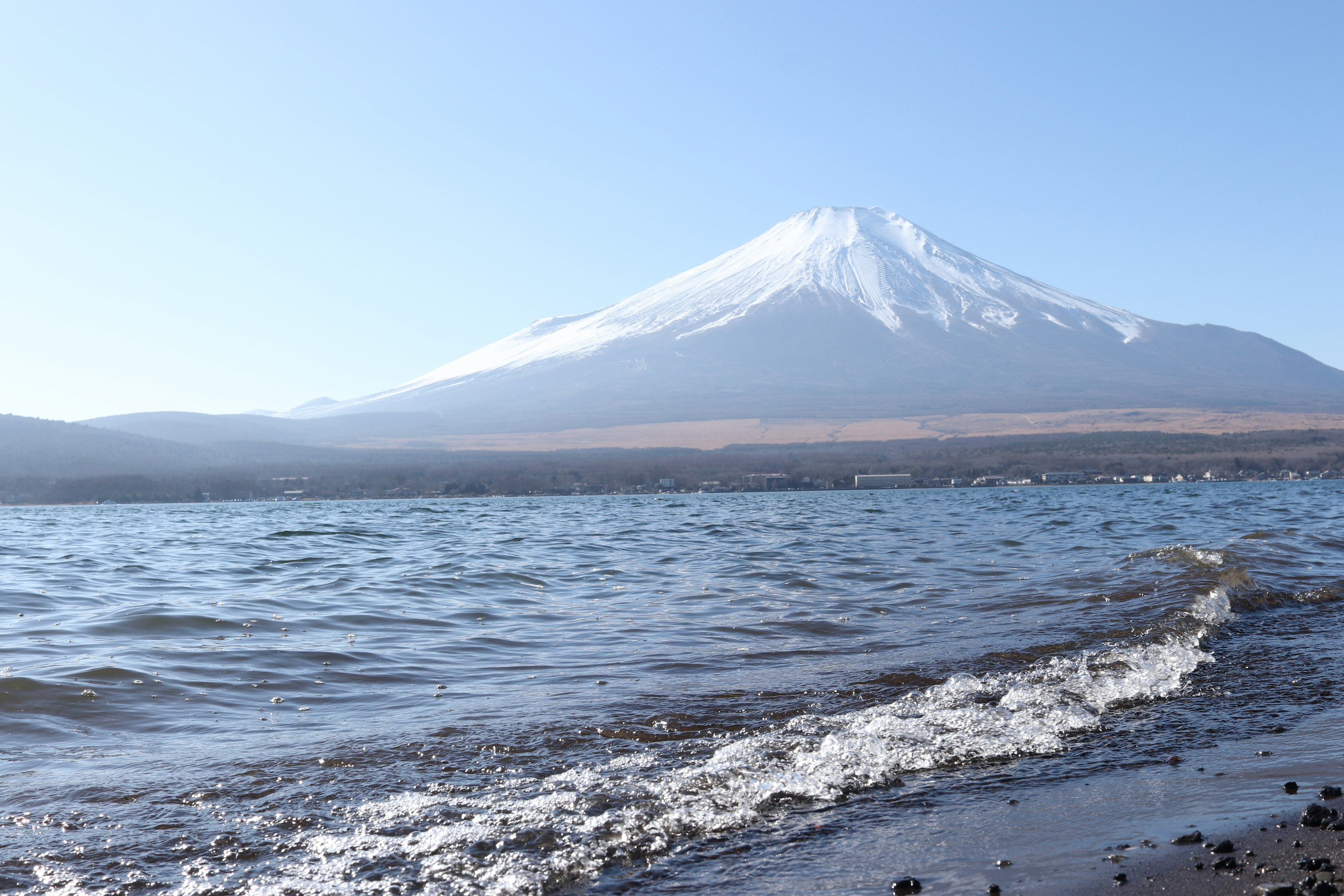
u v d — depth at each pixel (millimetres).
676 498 124250
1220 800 5250
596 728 6910
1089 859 4449
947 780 5773
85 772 5883
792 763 5996
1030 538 26750
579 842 4727
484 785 5605
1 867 4387
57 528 45469
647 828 4926
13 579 17781
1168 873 4254
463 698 8086
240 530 40781
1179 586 13766
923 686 8227
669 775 5781
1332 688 8062
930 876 4277
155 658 9508
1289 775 5680
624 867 4453
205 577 18516
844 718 7113
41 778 5750
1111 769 5918
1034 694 7836
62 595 15141
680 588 16172
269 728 7066
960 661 9281
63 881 4246
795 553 23203
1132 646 9836
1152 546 22219
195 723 7195
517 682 8727
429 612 13406
